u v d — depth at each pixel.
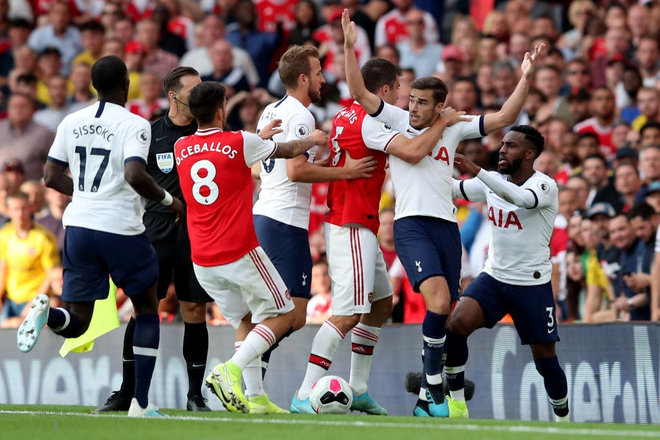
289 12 47.44
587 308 30.02
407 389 23.77
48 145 42.62
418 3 47.06
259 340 19.44
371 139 20.98
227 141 19.34
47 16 49.28
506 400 24.45
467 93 39.22
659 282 28.20
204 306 22.73
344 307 21.67
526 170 21.55
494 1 46.09
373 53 45.22
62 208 37.44
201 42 46.09
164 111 26.09
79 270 19.06
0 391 30.06
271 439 14.81
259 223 22.03
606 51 40.66
